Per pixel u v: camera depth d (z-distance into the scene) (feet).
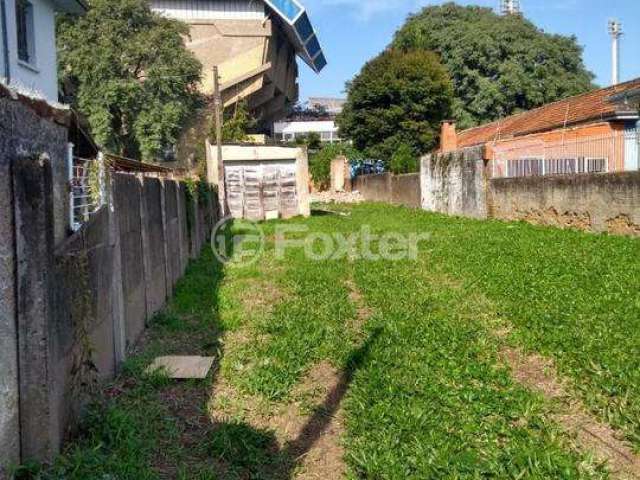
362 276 41.50
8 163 13.51
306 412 19.62
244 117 135.95
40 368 14.48
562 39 156.76
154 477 15.07
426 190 99.71
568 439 16.88
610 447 16.67
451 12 164.96
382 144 137.80
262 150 94.73
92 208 21.53
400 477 14.73
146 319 30.48
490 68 153.07
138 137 105.70
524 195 68.80
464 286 36.22
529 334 25.48
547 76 151.64
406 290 36.04
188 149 122.42
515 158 75.00
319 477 15.72
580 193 58.59
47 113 16.06
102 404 18.95
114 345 23.17
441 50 156.76
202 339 28.22
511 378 21.39
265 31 145.28
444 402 19.03
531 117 99.25
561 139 74.74
